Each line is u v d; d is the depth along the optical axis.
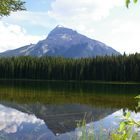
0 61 146.38
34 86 86.56
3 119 28.80
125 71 130.00
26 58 148.25
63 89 75.00
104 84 113.56
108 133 11.34
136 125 3.14
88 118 30.73
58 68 140.88
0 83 102.50
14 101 44.78
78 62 139.00
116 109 37.84
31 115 32.62
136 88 87.00
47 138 20.77
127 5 2.87
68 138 20.44
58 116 32.56
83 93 62.31
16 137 20.53
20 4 13.19
